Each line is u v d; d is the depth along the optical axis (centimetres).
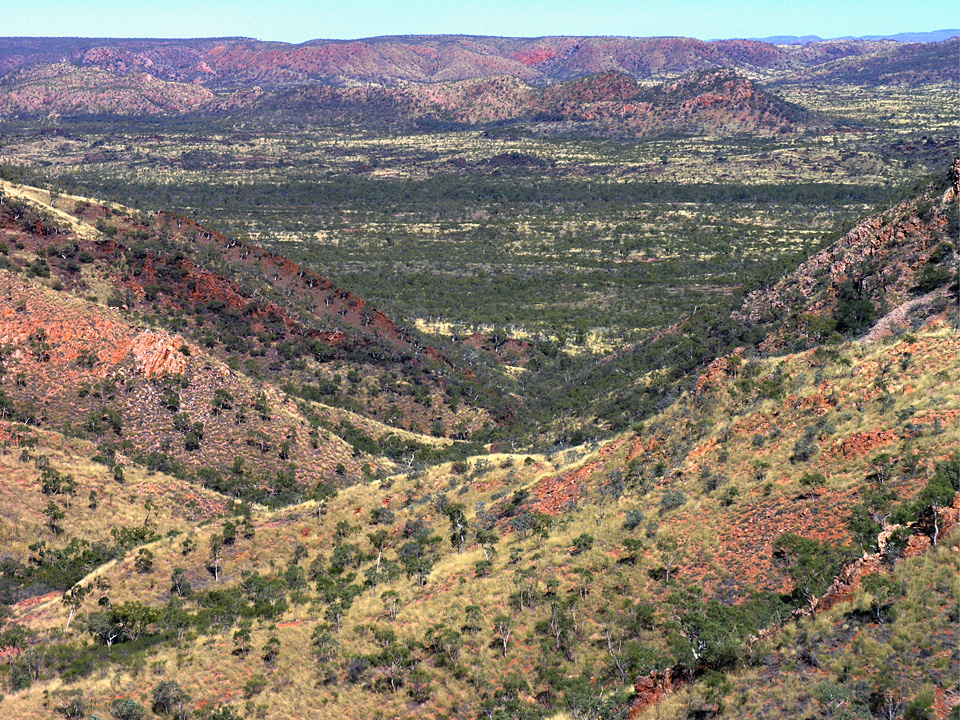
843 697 3019
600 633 4169
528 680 4006
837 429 4922
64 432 8469
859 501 4228
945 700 2862
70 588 6022
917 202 9612
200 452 8788
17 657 4994
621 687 3741
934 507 3619
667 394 9862
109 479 7562
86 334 9538
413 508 6669
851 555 3844
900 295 8594
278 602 5575
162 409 9119
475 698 4012
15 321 9344
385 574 5559
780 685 3219
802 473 4691
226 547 6581
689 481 5238
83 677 4756
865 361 5556
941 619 3172
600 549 4816
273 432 9294
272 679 4572
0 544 6419
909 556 3525
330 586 5628
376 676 4353
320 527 6725
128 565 6266
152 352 9512
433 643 4459
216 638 5081
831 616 3438
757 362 6344
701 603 4034
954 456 4109
